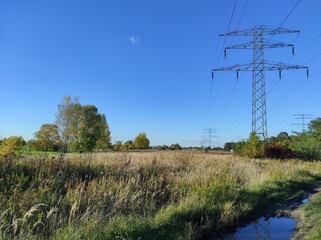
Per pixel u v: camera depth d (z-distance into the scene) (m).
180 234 8.53
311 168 30.02
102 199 9.39
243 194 13.96
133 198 9.69
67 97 71.06
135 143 101.44
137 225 8.13
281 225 10.89
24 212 7.62
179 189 12.23
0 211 7.43
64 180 11.27
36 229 7.37
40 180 10.37
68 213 8.48
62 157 13.01
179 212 9.73
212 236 9.47
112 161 15.60
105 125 78.44
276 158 40.75
